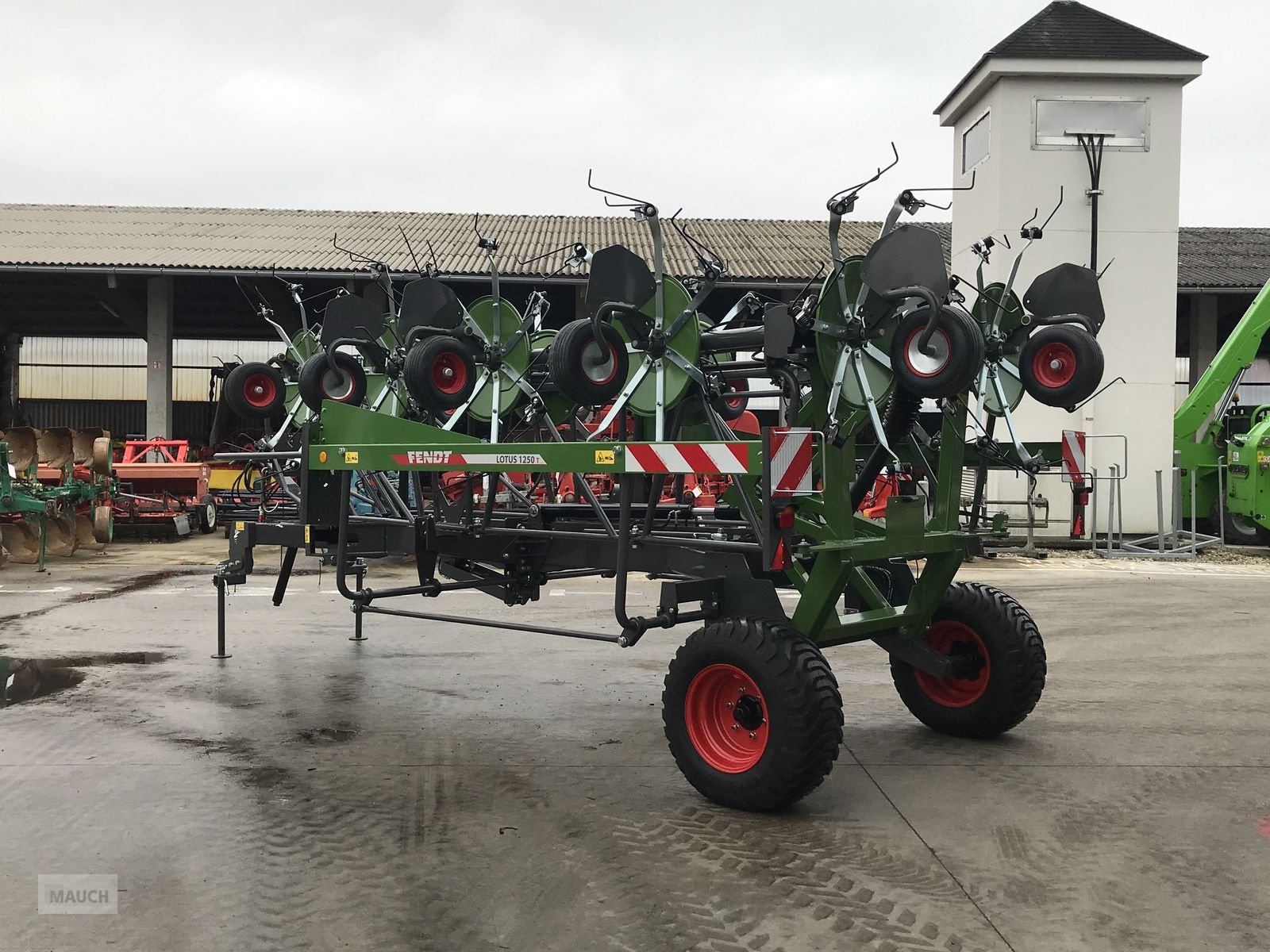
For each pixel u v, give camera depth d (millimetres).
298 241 20875
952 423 5066
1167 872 3627
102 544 15344
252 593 10539
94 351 31562
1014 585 11586
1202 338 21438
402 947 3051
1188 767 4852
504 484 6805
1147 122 15516
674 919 3232
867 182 4637
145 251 19438
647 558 5066
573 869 3619
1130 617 9312
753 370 5348
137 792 4434
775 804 4148
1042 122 15523
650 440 5301
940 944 3076
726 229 23359
